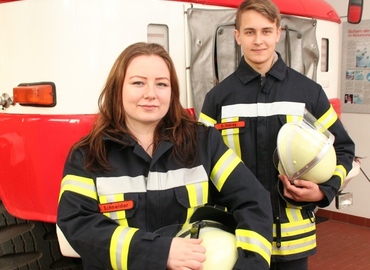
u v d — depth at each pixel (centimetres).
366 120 486
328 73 336
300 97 206
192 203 157
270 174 205
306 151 190
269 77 206
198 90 245
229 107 210
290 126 196
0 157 228
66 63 205
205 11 244
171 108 166
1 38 224
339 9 493
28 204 218
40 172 211
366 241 454
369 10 470
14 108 226
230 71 259
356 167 312
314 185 193
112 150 157
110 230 143
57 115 208
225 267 146
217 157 164
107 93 162
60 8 203
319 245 444
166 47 231
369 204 491
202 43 244
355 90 489
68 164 157
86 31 204
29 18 210
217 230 156
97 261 146
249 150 207
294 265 211
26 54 214
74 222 145
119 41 212
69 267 233
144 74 155
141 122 159
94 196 152
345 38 490
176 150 160
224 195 163
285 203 205
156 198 154
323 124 210
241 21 202
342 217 511
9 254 223
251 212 156
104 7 207
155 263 138
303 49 301
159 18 226
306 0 312
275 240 205
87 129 205
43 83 210
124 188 153
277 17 199
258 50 200
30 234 229
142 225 155
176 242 141
